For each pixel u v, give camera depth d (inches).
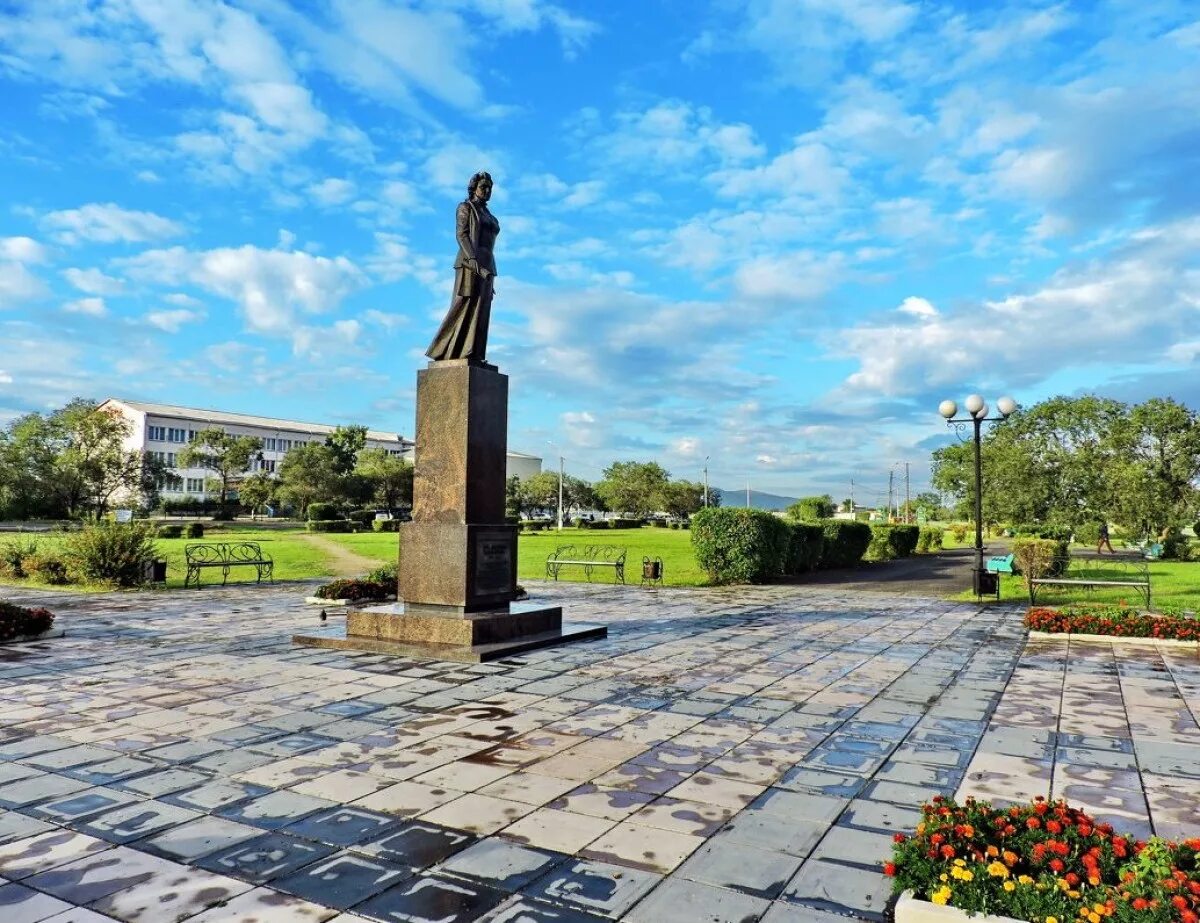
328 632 397.4
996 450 1332.4
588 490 3412.9
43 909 134.3
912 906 124.0
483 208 411.2
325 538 1598.2
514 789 192.1
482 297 397.1
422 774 201.9
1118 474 1203.9
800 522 859.4
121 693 286.7
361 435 3046.3
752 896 140.6
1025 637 432.8
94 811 176.9
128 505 2036.2
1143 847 135.9
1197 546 1294.3
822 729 247.3
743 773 205.5
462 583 373.1
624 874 148.5
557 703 275.9
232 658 352.8
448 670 329.1
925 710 272.2
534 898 139.3
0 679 309.6
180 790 189.8
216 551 827.4
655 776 202.2
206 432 2736.2
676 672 330.3
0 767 205.9
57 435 1946.4
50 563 693.9
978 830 139.2
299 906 135.9
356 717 255.4
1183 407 1235.9
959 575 870.4
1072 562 991.0
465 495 380.2
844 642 413.4
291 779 197.8
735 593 665.6
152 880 145.0
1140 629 414.9
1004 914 119.8
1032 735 242.7
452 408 386.3
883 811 180.7
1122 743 234.7
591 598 620.1
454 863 152.5
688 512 3380.9
